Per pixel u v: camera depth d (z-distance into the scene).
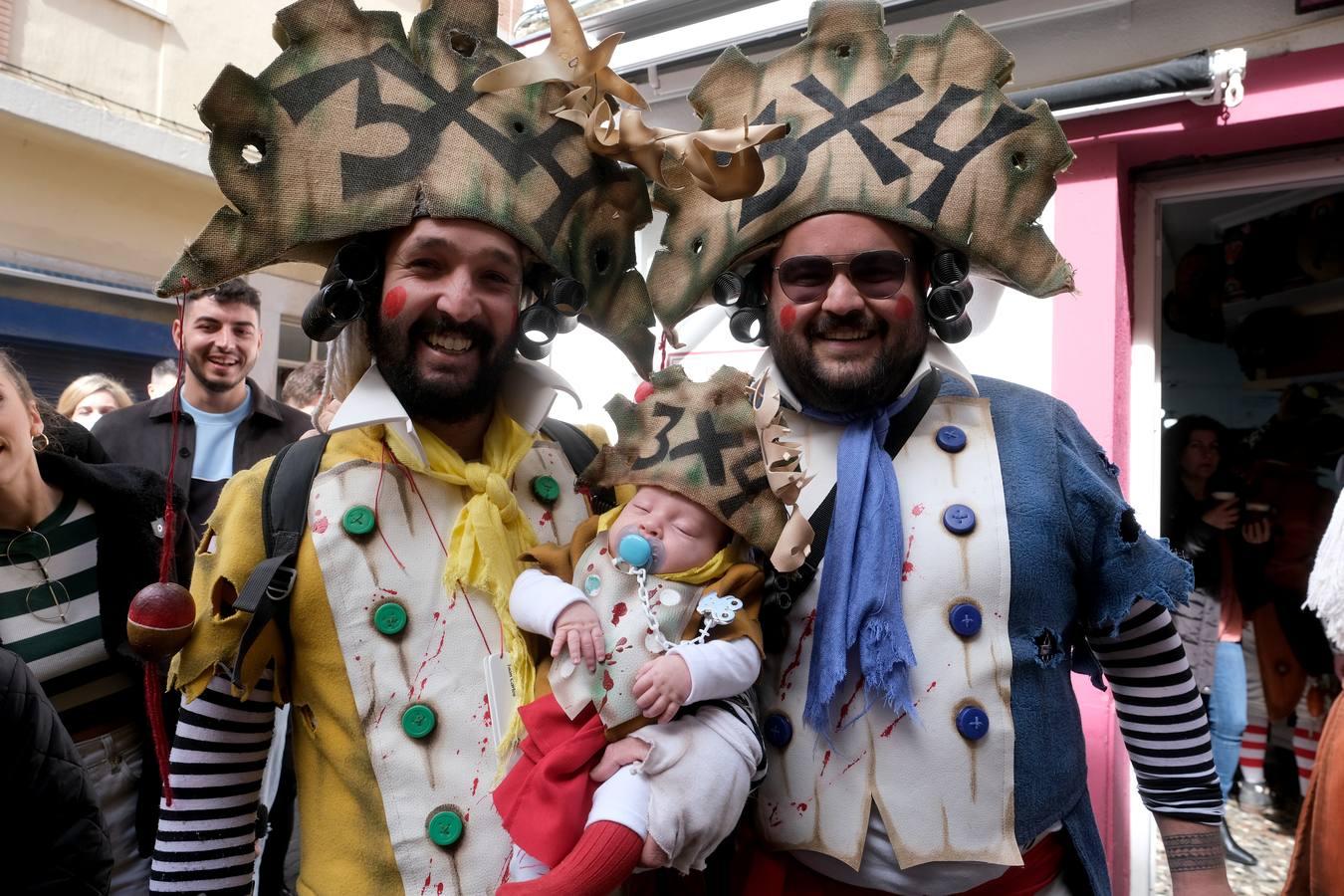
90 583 1.87
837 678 1.27
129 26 6.37
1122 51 2.30
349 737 1.23
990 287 1.82
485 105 1.34
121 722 1.93
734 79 1.58
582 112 1.38
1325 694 3.28
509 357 1.36
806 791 1.33
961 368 1.47
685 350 1.80
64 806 1.24
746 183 1.29
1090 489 1.40
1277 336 3.61
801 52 1.54
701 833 1.18
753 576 1.32
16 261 5.79
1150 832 2.45
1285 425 3.61
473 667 1.26
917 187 1.41
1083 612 1.47
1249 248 3.44
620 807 1.16
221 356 2.86
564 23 1.37
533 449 1.49
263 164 1.27
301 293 7.43
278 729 2.00
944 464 1.42
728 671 1.21
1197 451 3.43
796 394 1.51
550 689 1.26
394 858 1.19
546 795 1.18
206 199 6.80
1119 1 2.22
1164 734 1.48
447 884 1.19
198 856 1.24
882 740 1.31
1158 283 2.57
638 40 2.90
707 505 1.30
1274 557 3.36
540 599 1.25
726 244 1.49
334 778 1.24
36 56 5.88
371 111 1.29
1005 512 1.37
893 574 1.32
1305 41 2.10
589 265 1.44
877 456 1.42
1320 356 3.50
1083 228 2.37
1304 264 3.32
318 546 1.25
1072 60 2.36
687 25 2.86
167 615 1.16
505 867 1.21
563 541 1.44
